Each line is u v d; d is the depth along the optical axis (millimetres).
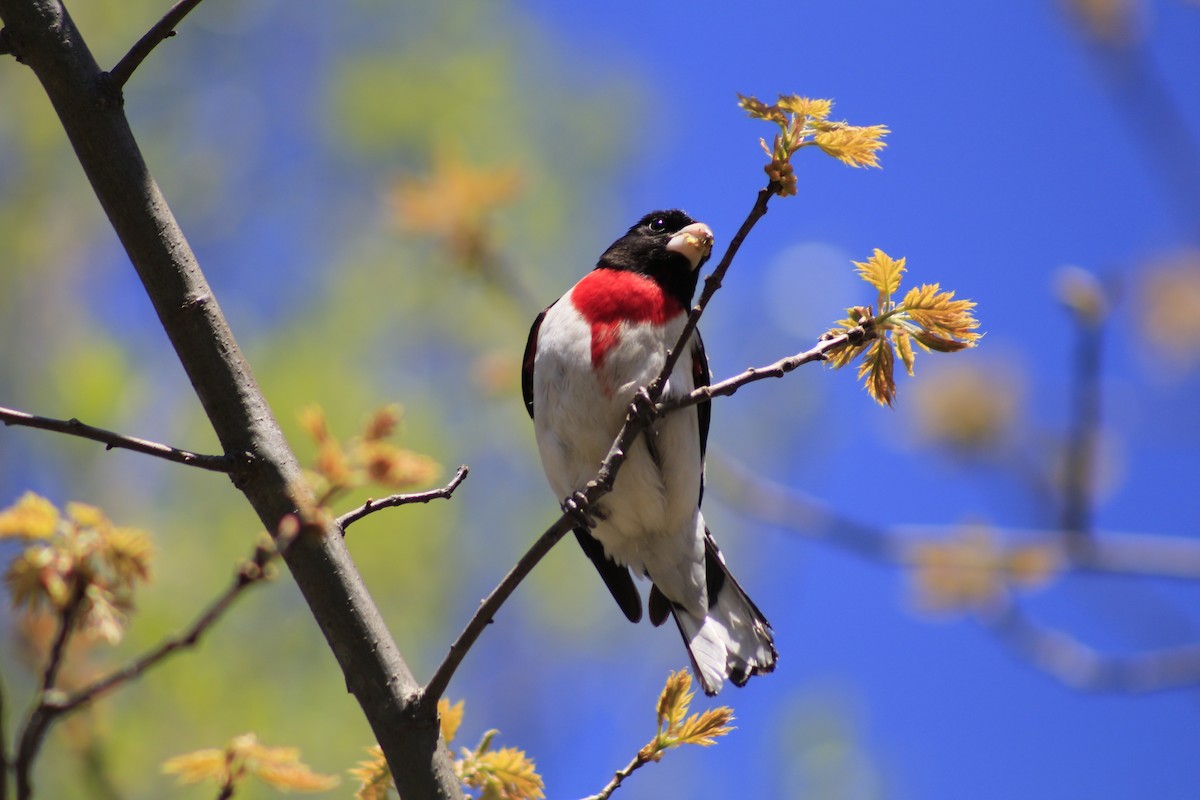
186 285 4527
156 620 9453
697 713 4777
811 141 4625
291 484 4477
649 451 6738
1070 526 8859
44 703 4160
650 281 7027
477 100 14055
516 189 8992
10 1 4492
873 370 4965
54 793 7805
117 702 8742
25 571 4504
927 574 8906
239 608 9898
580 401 6754
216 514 10484
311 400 11484
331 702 9773
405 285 13039
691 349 7293
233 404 4492
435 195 8930
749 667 6738
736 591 6930
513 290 8961
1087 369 8523
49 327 12648
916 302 4871
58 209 13102
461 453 12477
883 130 4586
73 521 4656
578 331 6855
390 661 4457
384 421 4660
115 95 4547
